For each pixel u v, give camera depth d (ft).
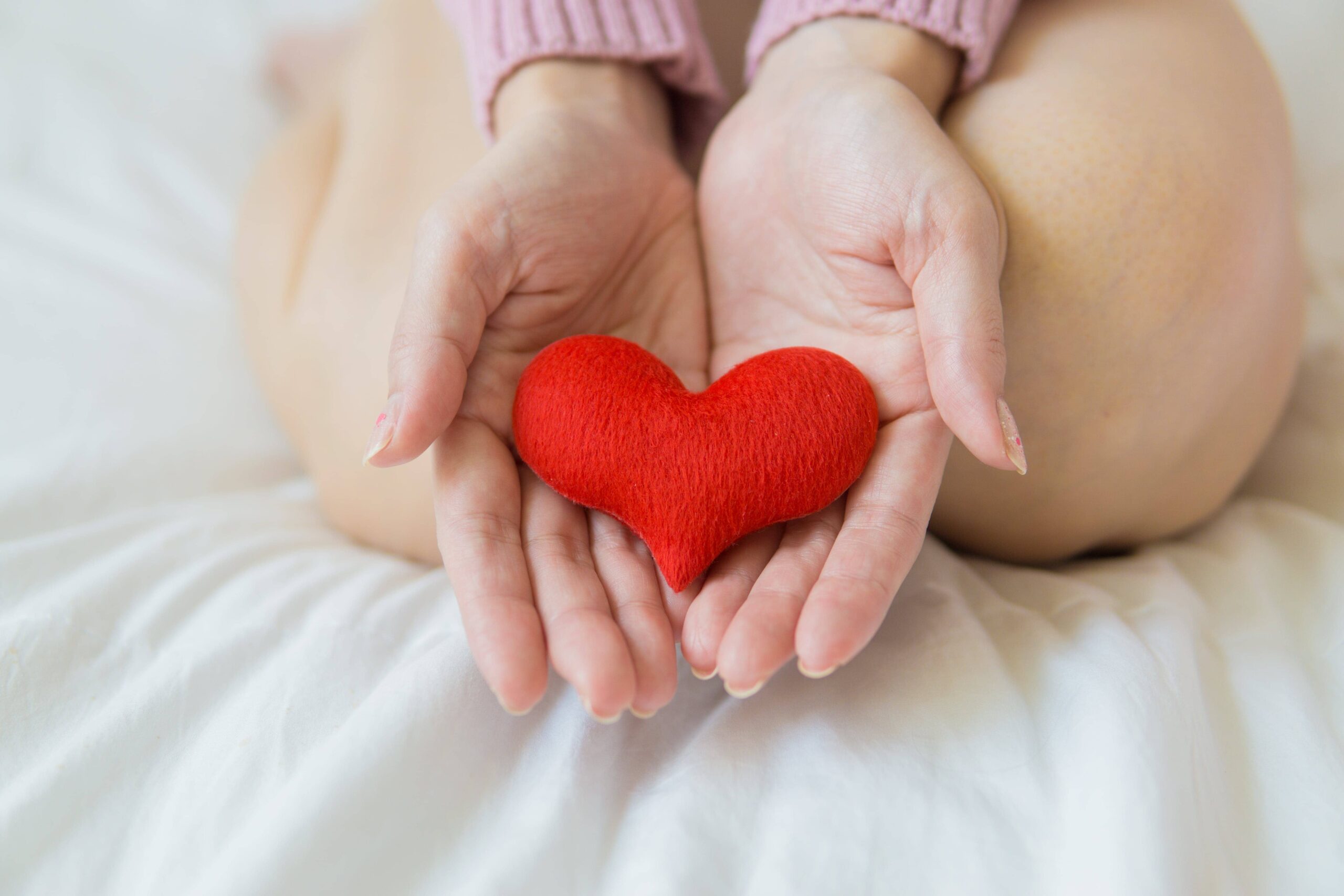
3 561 1.32
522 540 1.20
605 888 1.10
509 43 1.48
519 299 1.28
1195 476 1.39
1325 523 1.41
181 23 2.62
